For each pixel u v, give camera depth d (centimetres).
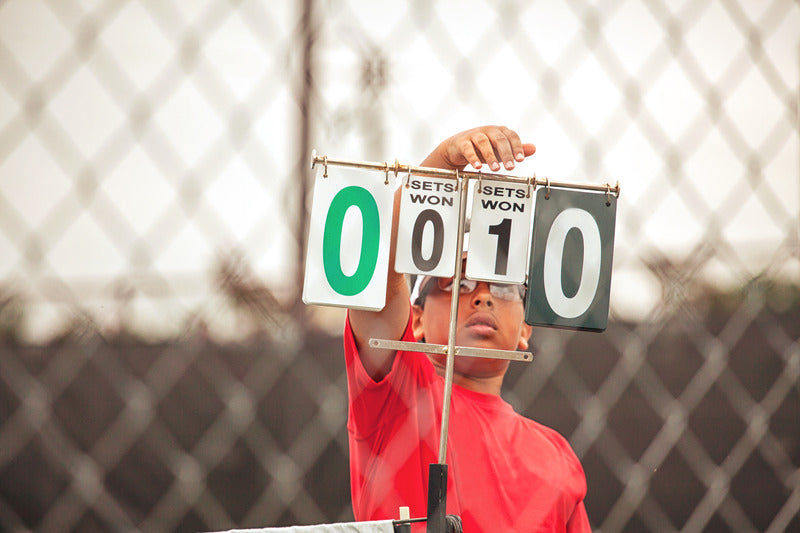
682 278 616
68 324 445
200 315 475
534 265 386
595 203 396
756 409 798
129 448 639
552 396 738
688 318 691
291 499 701
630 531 770
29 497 603
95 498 630
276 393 681
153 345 510
